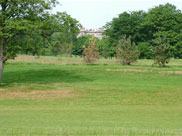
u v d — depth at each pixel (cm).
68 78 3741
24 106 2081
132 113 1695
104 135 1013
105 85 3200
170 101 2350
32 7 3022
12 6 2888
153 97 2527
